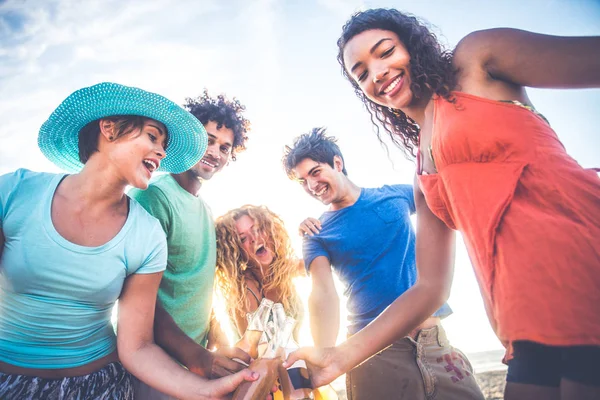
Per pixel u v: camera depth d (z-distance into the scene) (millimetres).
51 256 1605
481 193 1272
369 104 2016
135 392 2070
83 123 1808
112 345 1856
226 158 2799
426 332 2318
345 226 2689
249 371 1669
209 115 2688
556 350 1135
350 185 2844
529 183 1204
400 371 2299
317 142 2838
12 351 1627
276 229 2609
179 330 2084
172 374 1734
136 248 1755
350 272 2615
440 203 1542
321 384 1795
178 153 2180
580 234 1094
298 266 2807
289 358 1801
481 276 1305
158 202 2305
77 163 2076
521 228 1175
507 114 1273
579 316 1042
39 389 1603
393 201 2701
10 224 1609
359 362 1761
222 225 2635
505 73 1336
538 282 1112
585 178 1157
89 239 1691
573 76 1212
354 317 2574
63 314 1650
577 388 1028
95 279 1660
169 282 2309
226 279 2590
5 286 1631
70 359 1698
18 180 1701
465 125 1303
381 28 1609
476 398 2289
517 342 1139
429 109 1570
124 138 1742
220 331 2641
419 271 1820
